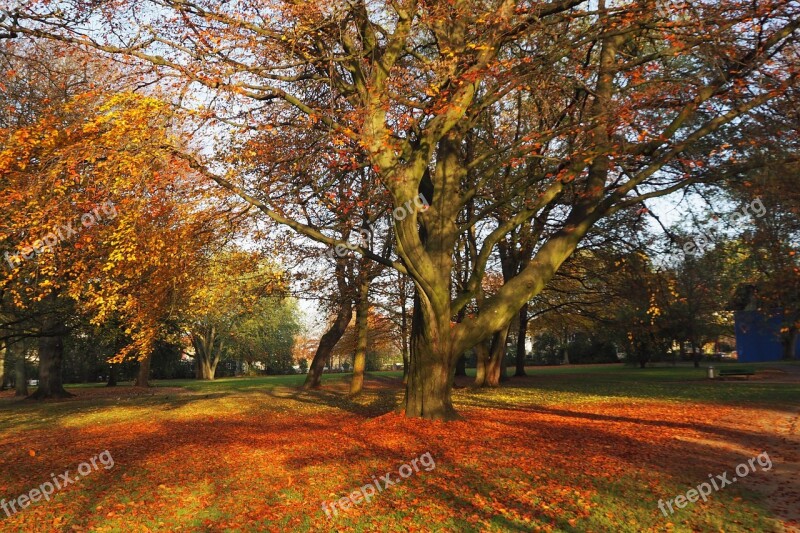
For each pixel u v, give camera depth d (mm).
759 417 16281
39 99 16344
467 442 11844
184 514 7621
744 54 12711
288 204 15500
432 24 13844
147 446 13531
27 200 11711
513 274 29641
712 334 42312
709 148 14492
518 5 13625
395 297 31172
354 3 12906
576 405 20391
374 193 18016
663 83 13172
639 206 17578
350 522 7125
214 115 12656
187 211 13625
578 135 14578
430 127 13523
